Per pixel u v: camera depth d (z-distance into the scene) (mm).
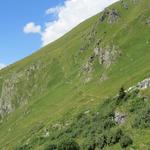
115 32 177375
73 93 167375
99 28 196125
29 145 108312
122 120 67750
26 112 194125
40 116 170375
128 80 116938
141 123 60000
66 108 139625
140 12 176625
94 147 61250
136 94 75000
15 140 149250
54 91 193625
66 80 197500
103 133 63406
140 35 158250
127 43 157500
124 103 75000
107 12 198000
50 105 178500
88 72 171000
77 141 74062
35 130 133750
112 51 159625
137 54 149000
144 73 112562
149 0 190125
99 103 101062
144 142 53812
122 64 148750
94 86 151750
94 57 173250
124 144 55219
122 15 189875
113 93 115812
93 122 80438
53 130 110188
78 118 98188
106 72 150875
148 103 67500
